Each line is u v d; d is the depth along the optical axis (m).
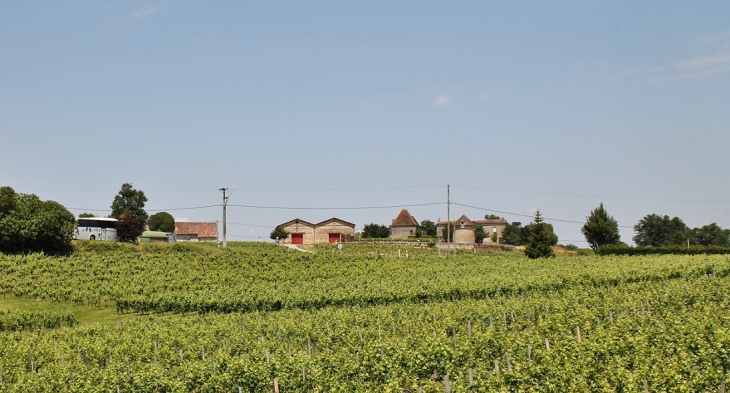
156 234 73.44
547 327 27.50
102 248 63.19
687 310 31.75
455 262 64.62
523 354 23.48
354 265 61.44
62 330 34.81
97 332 33.59
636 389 17.97
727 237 123.38
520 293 41.81
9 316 38.75
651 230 124.75
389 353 23.38
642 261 58.06
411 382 21.70
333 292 42.44
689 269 47.34
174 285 50.41
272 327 31.66
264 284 50.34
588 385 19.00
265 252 68.50
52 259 56.81
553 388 19.05
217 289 46.69
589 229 90.50
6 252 58.25
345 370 22.38
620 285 40.72
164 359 27.14
